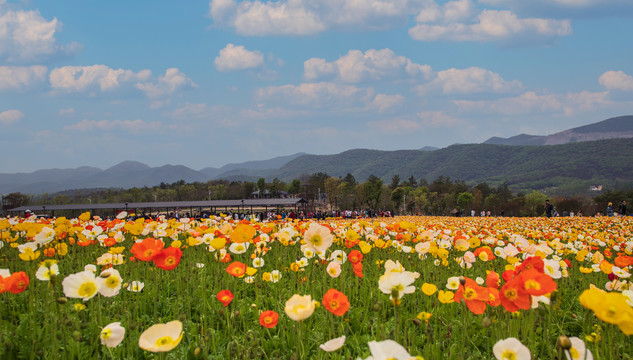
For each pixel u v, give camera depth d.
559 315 5.16
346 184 121.75
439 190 142.50
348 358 3.69
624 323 2.29
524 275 2.97
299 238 8.87
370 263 7.48
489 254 5.94
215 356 3.87
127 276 5.93
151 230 7.71
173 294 5.81
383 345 2.04
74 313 4.48
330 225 10.58
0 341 3.42
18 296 5.01
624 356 3.85
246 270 5.36
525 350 2.54
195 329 4.40
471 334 4.51
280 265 7.04
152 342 2.57
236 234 5.13
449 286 4.31
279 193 136.38
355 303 5.48
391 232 9.08
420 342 4.30
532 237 11.99
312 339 4.16
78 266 5.95
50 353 3.58
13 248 6.62
